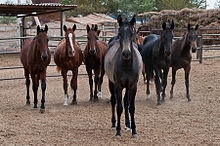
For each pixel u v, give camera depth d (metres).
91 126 6.25
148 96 8.74
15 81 12.12
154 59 8.17
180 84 10.55
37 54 7.51
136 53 5.64
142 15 37.28
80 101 8.86
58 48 8.72
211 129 5.79
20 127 6.22
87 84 11.35
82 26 40.28
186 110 7.36
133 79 5.36
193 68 13.30
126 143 5.16
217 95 8.69
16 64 16.05
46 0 27.16
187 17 25.77
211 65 13.76
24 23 22.78
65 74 8.38
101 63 8.93
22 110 7.77
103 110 7.68
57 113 7.41
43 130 6.00
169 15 27.22
